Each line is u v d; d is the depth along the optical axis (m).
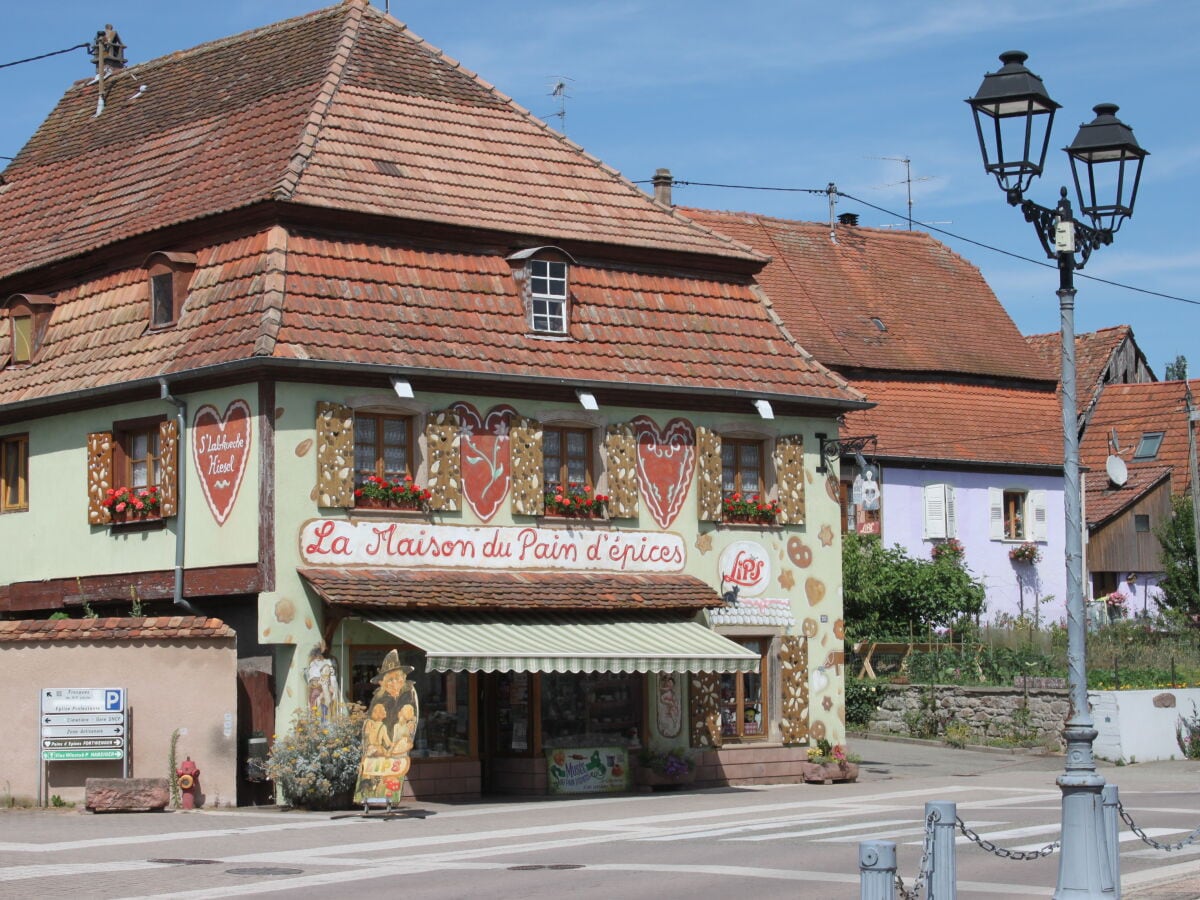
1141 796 27.70
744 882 16.98
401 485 28.31
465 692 28.94
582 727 29.69
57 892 16.67
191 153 32.47
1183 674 38.47
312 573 27.09
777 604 32.50
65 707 25.58
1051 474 49.75
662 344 31.61
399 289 28.98
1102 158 16.45
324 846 20.81
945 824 13.98
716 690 31.36
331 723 25.92
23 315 32.31
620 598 29.66
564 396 30.17
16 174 37.28
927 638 41.50
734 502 32.16
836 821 23.52
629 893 16.28
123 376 29.14
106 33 38.59
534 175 32.41
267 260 27.97
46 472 31.38
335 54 32.25
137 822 23.58
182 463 28.38
